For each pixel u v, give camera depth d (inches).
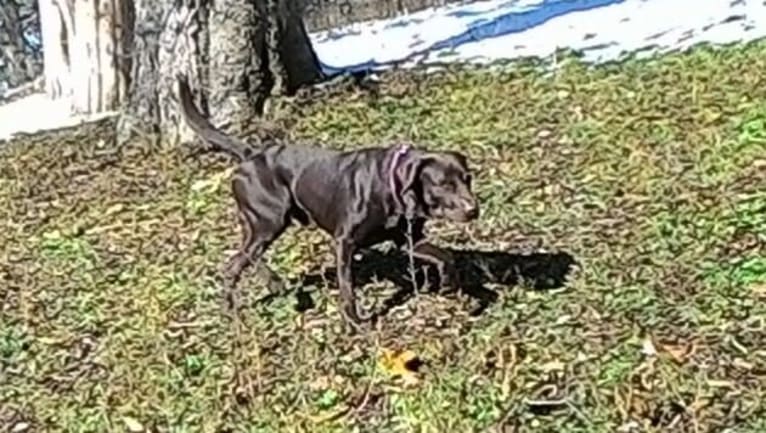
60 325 246.7
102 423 214.1
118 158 343.9
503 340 218.2
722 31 377.1
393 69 392.2
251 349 224.2
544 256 244.5
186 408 214.4
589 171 280.4
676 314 219.6
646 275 232.7
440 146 309.9
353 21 722.2
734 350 208.4
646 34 397.1
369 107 344.5
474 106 336.5
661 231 246.7
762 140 279.4
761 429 191.9
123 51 443.2
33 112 459.2
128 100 356.2
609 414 198.5
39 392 225.6
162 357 227.3
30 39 960.9
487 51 420.5
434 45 473.7
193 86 344.5
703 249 238.2
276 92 351.9
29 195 325.1
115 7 441.4
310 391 213.6
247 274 246.8
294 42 358.6
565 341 215.8
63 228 295.9
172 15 344.5
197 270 258.8
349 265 224.7
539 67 365.1
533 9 538.3
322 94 356.5
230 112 344.2
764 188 256.7
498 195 274.2
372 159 221.0
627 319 219.9
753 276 227.0
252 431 206.5
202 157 329.4
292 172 228.7
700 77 326.3
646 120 303.6
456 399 204.7
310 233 264.4
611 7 479.2
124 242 281.3
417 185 215.6
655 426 195.3
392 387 210.7
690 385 201.2
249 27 346.0
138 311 246.4
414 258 229.8
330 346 223.6
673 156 279.7
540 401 202.7
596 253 243.3
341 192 222.4
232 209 289.0
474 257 246.4
